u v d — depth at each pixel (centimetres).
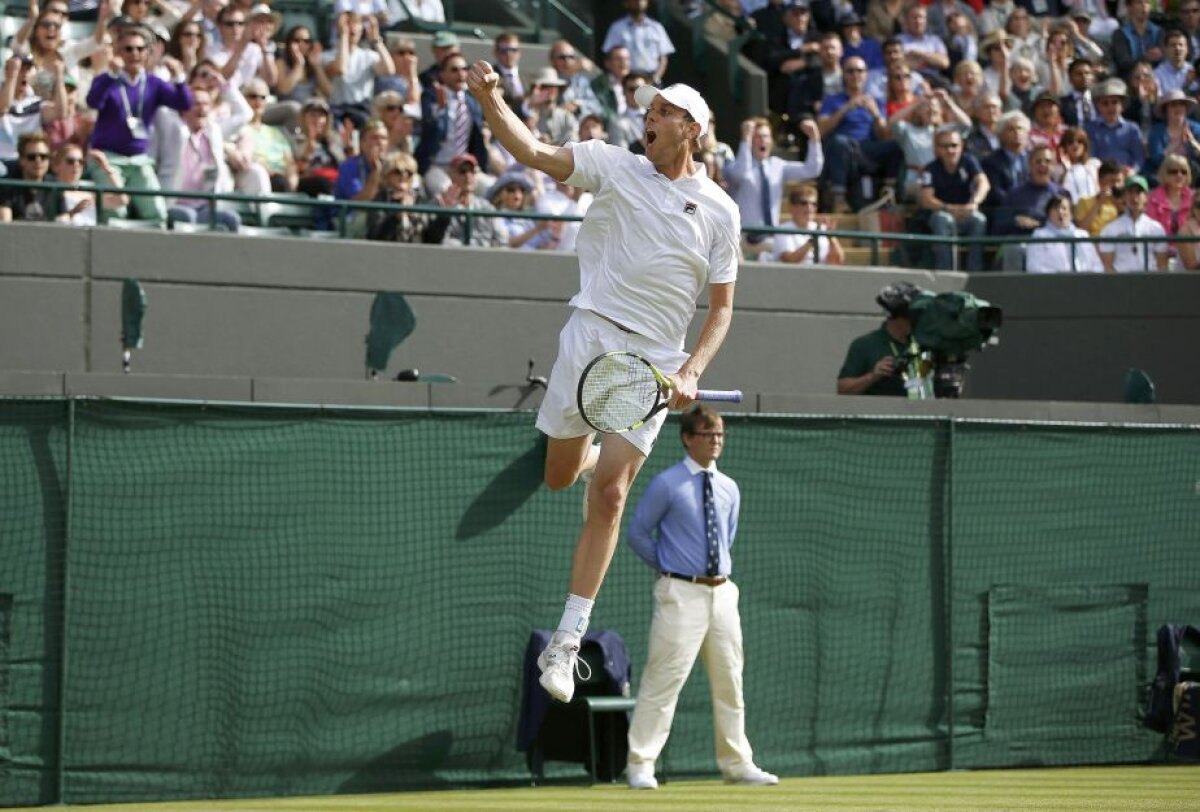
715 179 2845
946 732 2089
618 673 1912
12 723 1648
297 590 1783
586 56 3328
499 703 1881
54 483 1677
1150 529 2244
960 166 2878
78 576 1681
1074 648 2183
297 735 1777
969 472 2123
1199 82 3534
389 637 1827
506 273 2458
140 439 1719
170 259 2259
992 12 3519
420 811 1491
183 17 2798
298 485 1788
